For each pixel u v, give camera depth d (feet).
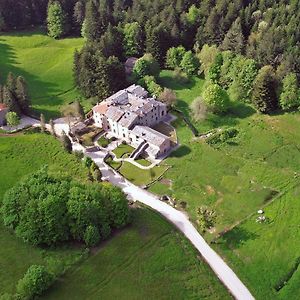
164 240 358.23
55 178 368.68
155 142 458.50
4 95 513.04
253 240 363.15
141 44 632.38
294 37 538.88
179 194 414.21
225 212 392.88
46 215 332.19
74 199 342.44
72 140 484.33
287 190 409.90
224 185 422.82
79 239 340.80
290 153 455.63
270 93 508.12
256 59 548.31
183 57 597.52
